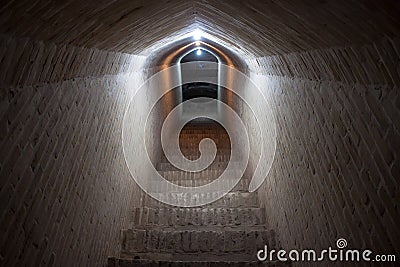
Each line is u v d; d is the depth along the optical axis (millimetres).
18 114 1369
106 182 2906
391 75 1159
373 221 1402
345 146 1637
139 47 3088
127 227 3816
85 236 2352
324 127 1910
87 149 2355
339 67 1561
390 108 1211
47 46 1464
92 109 2439
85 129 2297
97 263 2672
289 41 1932
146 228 3945
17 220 1400
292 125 2602
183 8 2301
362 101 1429
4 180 1285
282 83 2863
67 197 1990
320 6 1240
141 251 3420
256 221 4004
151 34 2758
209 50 6359
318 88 1974
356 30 1211
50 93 1692
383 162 1289
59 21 1375
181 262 2938
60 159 1861
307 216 2330
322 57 1689
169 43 4070
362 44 1253
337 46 1451
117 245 3330
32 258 1549
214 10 2240
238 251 3371
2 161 1266
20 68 1311
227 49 4555
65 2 1251
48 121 1680
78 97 2121
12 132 1329
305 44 1765
